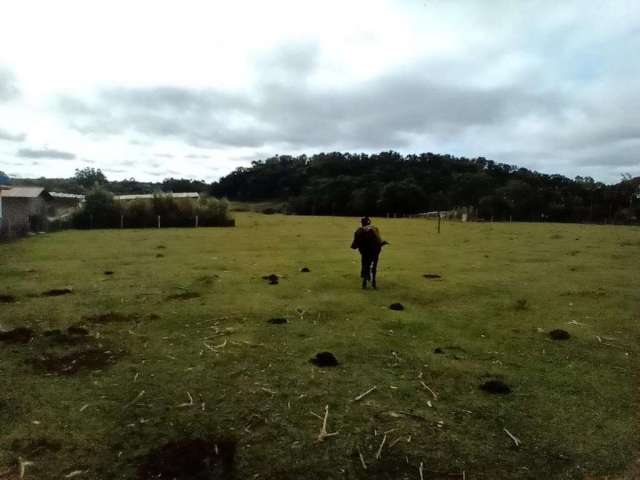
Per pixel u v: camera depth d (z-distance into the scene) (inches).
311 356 283.3
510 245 963.3
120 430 195.2
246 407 216.1
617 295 459.5
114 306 407.2
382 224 1830.7
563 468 170.9
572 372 261.0
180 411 211.9
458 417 208.1
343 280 534.9
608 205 2765.7
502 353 291.9
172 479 163.5
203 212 1697.8
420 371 260.7
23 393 229.0
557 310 400.8
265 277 547.5
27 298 437.1
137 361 274.4
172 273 583.2
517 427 199.6
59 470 167.5
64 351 291.0
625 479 164.1
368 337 321.4
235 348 297.1
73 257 746.8
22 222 1227.9
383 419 205.6
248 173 5305.1
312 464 173.0
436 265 661.9
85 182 4065.0
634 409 216.4
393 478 165.6
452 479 165.2
